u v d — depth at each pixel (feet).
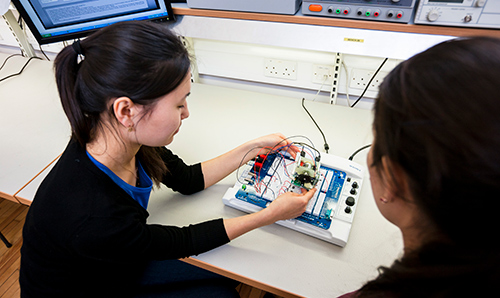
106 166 2.35
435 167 0.99
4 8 3.68
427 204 1.11
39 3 3.34
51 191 2.20
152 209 3.11
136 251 2.31
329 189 2.99
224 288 3.16
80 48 1.99
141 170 2.93
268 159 3.34
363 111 4.19
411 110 1.02
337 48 3.23
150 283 3.23
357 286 2.37
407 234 1.42
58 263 2.39
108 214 2.17
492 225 1.00
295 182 3.00
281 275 2.48
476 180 0.94
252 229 2.68
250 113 4.32
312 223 2.72
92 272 2.55
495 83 0.93
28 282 2.55
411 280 1.24
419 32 2.79
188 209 3.10
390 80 1.16
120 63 1.89
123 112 2.07
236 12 3.31
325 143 3.60
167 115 2.18
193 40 4.77
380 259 2.54
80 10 3.45
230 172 3.28
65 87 2.09
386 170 1.24
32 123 4.31
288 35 3.31
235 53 4.65
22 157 3.77
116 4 3.44
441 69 1.00
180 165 3.19
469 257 1.09
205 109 4.44
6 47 6.27
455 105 0.95
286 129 3.97
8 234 5.95
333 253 2.61
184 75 2.11
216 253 2.66
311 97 4.77
